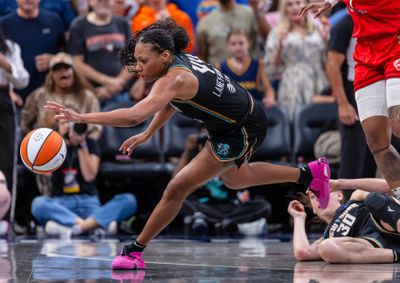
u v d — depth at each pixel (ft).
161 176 49.96
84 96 49.06
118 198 47.75
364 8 26.53
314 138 50.29
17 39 51.93
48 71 52.11
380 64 26.58
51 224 46.83
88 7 55.36
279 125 50.96
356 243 28.45
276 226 51.39
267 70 53.11
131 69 27.43
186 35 27.30
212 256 32.50
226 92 26.99
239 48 51.65
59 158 28.66
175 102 26.76
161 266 28.43
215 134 27.53
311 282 23.35
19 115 51.21
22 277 25.34
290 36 52.65
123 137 50.83
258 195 51.01
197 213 47.62
